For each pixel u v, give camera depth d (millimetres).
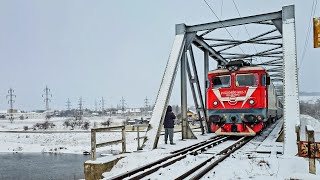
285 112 11570
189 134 15352
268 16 14094
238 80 14953
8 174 24359
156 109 13312
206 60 18391
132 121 53062
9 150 36344
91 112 131500
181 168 8430
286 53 12523
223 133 15031
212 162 8844
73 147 36625
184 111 15422
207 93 15789
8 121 84875
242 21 14664
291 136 10969
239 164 8617
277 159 8992
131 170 7914
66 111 134125
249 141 14375
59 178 22578
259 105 14328
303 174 5672
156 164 9070
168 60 14625
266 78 14727
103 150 30203
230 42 17562
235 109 14797
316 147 6242
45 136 43125
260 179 6875
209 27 15211
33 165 27828
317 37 7805
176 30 15492
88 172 8984
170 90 13711
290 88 11883
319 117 63875
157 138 12586
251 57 20688
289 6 13133
